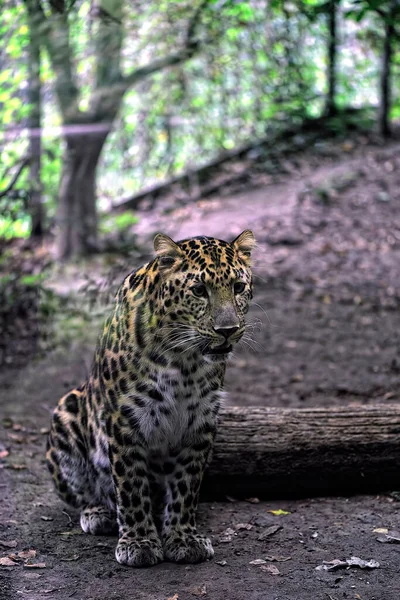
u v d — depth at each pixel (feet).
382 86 74.90
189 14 56.95
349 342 42.11
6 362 38.65
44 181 55.01
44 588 18.54
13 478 25.89
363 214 60.80
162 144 72.95
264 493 23.97
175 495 20.70
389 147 73.56
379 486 24.13
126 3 51.52
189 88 70.33
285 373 37.81
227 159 72.38
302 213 61.26
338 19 72.95
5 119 48.57
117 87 55.01
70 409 22.45
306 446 23.56
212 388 20.22
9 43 47.50
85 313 39.86
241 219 60.75
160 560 19.99
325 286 49.93
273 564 19.70
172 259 19.57
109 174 71.97
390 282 50.52
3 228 46.73
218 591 18.30
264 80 72.69
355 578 18.85
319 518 22.49
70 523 22.57
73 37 50.08
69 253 51.37
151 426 20.08
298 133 75.41
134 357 19.69
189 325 19.17
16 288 42.65
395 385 35.63
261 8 66.13
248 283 19.99
